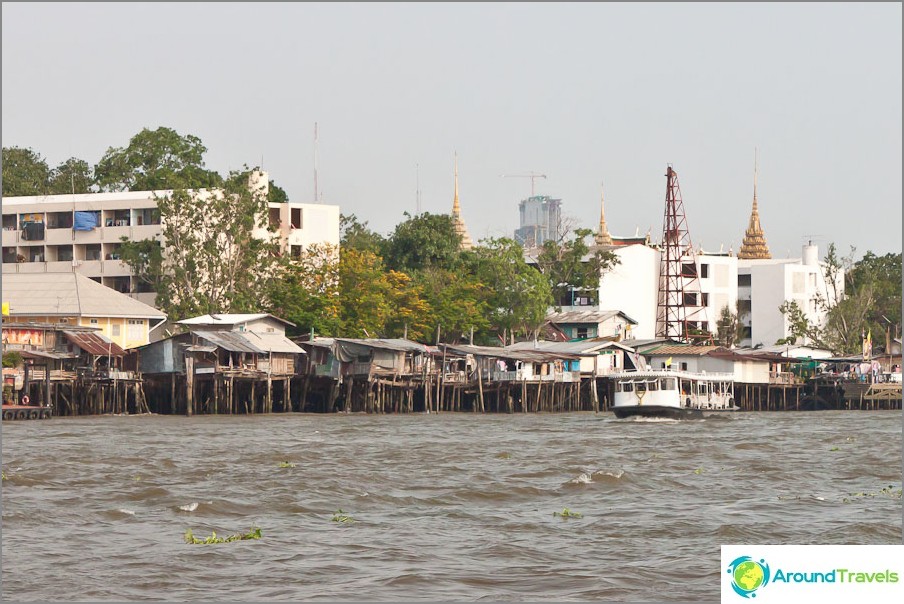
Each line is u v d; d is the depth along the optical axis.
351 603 40.94
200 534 52.03
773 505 59.94
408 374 143.88
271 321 143.88
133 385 131.62
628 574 44.75
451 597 41.72
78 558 46.97
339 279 163.12
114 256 163.25
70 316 139.00
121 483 66.38
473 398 154.62
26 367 121.06
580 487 65.81
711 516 56.53
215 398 132.88
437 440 96.50
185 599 41.47
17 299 140.88
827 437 102.19
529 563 46.50
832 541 50.59
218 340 134.12
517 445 91.75
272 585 43.22
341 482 66.69
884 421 131.38
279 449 86.69
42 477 68.00
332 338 148.25
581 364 160.50
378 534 52.03
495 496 63.00
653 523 54.59
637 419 127.38
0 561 46.16
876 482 69.38
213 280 153.75
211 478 68.56
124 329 143.88
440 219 195.00
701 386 147.50
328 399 143.75
